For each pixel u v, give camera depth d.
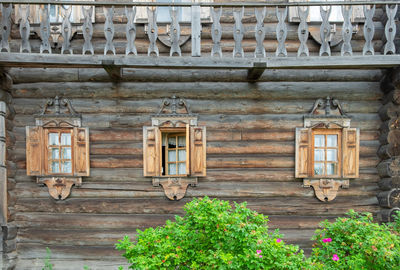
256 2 4.02
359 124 4.36
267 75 4.32
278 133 4.37
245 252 2.83
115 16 4.39
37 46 4.39
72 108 4.39
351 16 4.34
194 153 4.28
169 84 4.38
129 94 4.38
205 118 4.38
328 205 4.32
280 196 4.36
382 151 4.21
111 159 4.38
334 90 4.35
